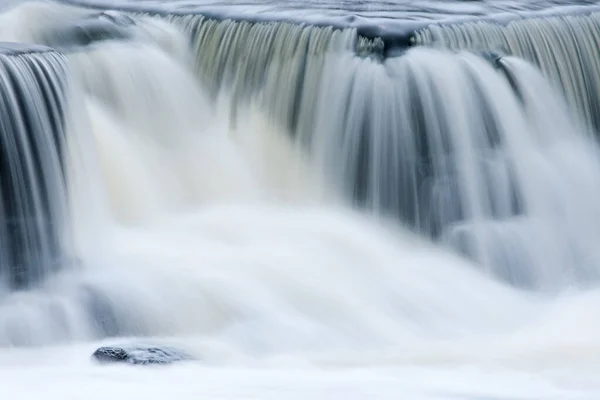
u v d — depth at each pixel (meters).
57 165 38.12
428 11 49.88
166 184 43.59
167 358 32.41
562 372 31.80
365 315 38.25
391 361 33.41
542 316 40.03
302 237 41.81
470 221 44.44
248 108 46.44
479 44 47.38
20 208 36.69
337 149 44.91
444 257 43.25
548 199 45.75
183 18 48.28
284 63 46.19
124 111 44.22
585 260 44.97
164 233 41.09
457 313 39.84
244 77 46.72
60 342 34.94
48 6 47.91
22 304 35.44
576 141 47.81
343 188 44.72
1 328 34.62
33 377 30.66
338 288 39.16
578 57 49.19
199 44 47.69
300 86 45.72
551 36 48.81
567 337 36.50
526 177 45.59
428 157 44.56
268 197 44.69
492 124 45.72
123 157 42.84
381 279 40.66
